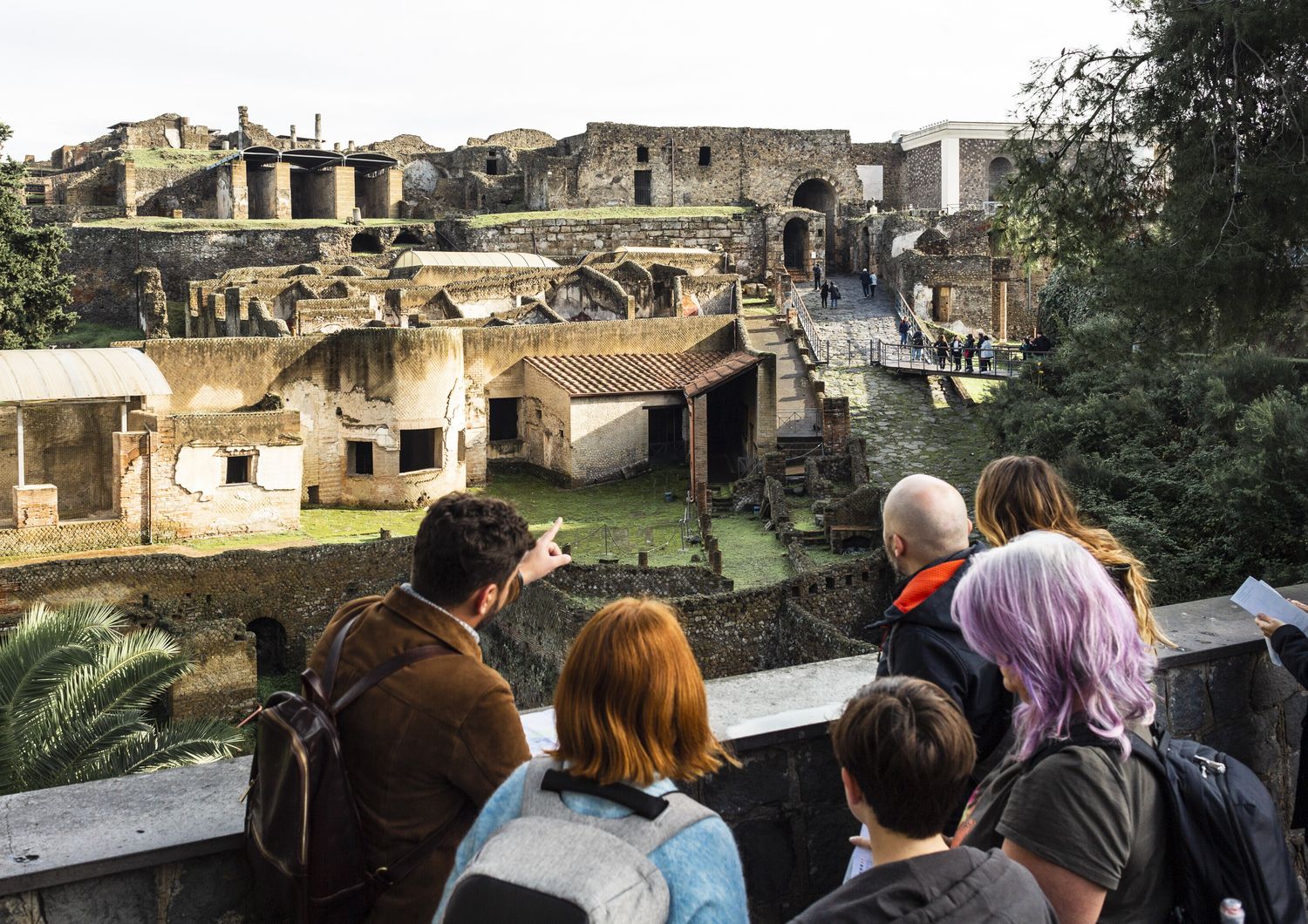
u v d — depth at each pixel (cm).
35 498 3027
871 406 3962
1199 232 1472
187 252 6150
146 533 3198
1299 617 493
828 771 472
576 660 299
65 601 2628
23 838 367
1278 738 583
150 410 3372
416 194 7519
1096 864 326
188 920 371
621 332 4325
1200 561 1778
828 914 286
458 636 366
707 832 289
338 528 3525
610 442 4056
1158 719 541
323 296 4766
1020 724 355
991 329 5669
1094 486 2211
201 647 2377
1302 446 1612
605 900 267
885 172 7369
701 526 3177
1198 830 357
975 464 3466
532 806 296
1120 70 1594
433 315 4831
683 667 299
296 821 333
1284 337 1734
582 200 7112
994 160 7062
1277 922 360
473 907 274
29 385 3052
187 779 409
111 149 7106
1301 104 1409
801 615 2069
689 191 7225
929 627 425
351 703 353
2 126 3878
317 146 7531
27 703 1300
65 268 6144
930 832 294
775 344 4434
